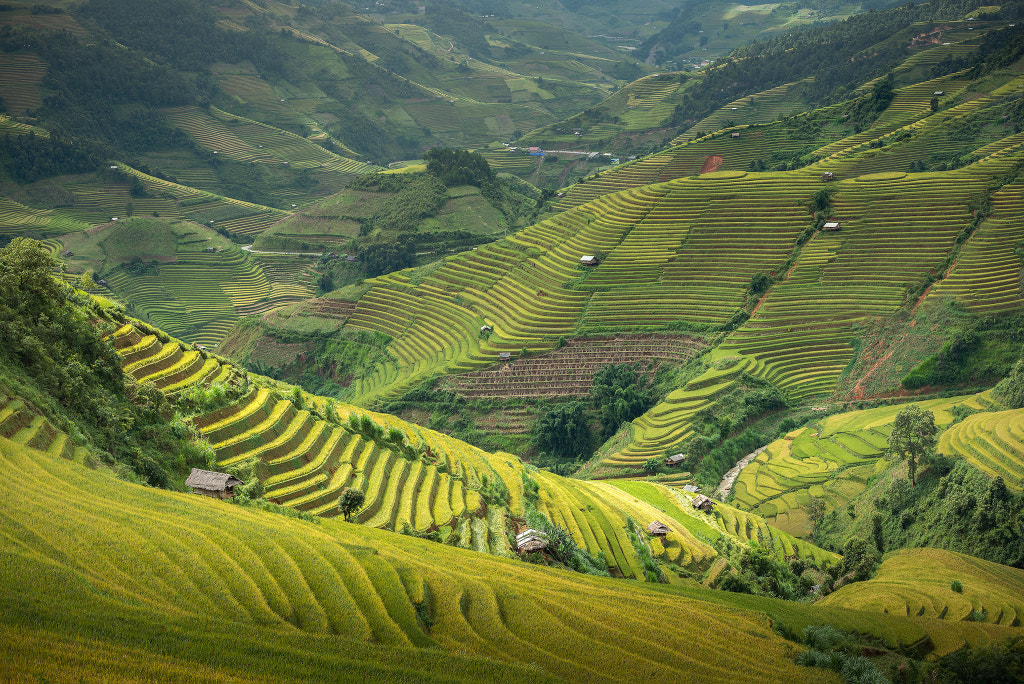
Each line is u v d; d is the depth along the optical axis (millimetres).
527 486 83562
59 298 65562
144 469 56094
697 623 48719
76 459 48875
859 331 146125
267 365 194625
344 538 51438
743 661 43562
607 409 145500
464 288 198250
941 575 73500
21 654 27344
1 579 32156
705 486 116062
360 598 41094
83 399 58062
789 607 59406
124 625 31453
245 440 68438
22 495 40312
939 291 144125
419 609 42625
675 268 174250
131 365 74875
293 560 42750
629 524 82812
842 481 109688
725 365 142250
